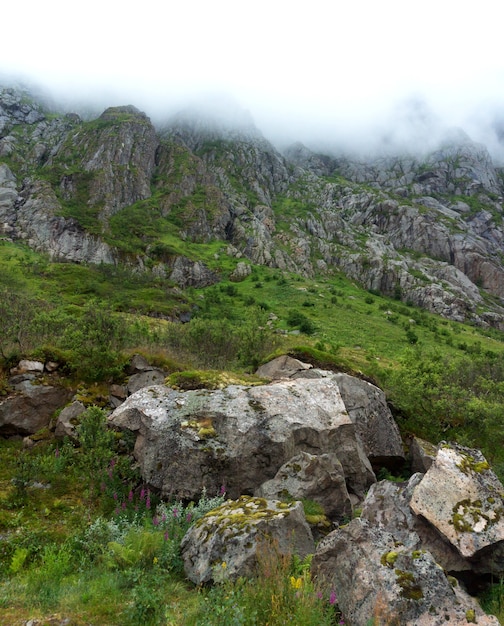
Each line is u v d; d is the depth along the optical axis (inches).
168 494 430.3
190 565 297.9
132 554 299.1
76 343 648.4
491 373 1115.9
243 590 238.1
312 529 360.5
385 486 368.2
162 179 6850.4
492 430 649.0
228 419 471.5
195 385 552.4
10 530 356.2
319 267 5969.5
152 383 621.9
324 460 423.8
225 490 429.4
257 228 6279.5
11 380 572.7
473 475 321.4
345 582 252.5
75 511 396.8
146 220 5723.4
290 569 271.6
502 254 7367.1
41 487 430.6
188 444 445.4
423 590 225.9
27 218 5260.8
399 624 215.0
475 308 5364.2
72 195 5821.9
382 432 596.1
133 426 485.4
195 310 3518.7
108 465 459.2
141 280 4151.1
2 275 3380.9
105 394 601.9
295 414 495.5
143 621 233.9
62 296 3221.0
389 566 240.4
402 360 813.9
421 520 317.7
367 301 4451.3
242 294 4224.9
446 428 672.4
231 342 1029.8
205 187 6889.8
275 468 451.2
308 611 216.1
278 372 711.7
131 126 7165.4
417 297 5364.2
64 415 536.1
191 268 4790.8
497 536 279.7
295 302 3934.5
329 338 2652.6
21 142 7273.6
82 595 255.9
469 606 223.3
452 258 6840.6
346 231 7101.4
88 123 7455.7
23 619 227.6
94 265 4411.9
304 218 7278.5
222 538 293.1
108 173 6176.2
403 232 7194.9
